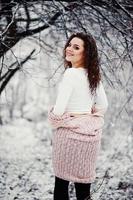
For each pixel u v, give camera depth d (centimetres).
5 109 1225
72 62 329
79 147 311
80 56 325
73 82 311
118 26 423
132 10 422
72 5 418
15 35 446
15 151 777
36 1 421
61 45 504
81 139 310
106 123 889
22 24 482
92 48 323
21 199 427
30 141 904
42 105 1432
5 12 440
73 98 315
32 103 1460
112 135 899
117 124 932
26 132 1021
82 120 313
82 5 411
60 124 312
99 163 659
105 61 442
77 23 429
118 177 534
